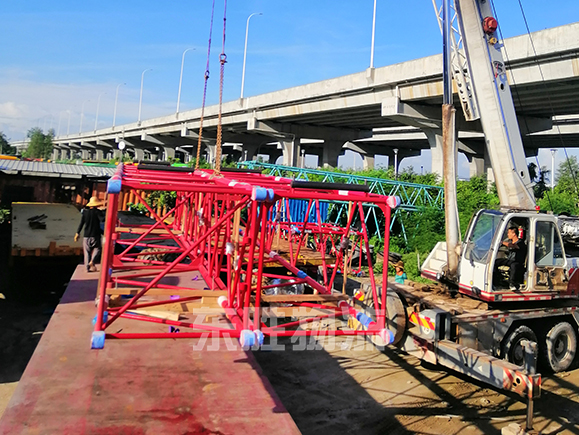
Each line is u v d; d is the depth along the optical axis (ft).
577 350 26.55
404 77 84.07
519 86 68.44
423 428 18.74
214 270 21.71
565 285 24.34
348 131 146.51
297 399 20.56
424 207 66.08
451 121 25.72
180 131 187.83
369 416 19.45
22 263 35.55
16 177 44.93
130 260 26.71
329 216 61.46
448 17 26.48
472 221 24.40
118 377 14.53
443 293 26.05
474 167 132.77
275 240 38.47
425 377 23.89
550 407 21.25
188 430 11.82
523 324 24.35
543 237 24.12
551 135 124.16
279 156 265.13
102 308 12.13
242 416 12.69
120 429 11.63
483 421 19.60
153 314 18.17
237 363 16.28
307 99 112.06
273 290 30.35
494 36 27.94
